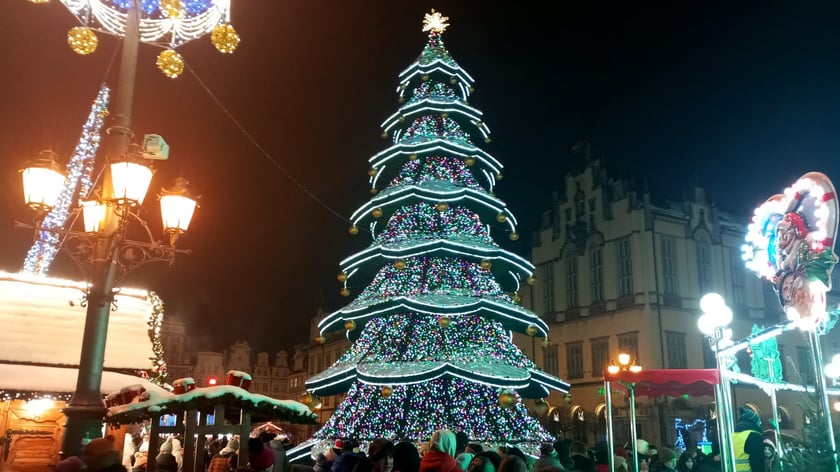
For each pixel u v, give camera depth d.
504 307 16.14
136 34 7.90
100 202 7.39
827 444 6.13
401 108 19.42
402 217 17.73
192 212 8.27
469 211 18.05
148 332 14.38
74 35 8.77
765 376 11.58
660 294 37.19
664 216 38.94
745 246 8.20
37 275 13.59
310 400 16.78
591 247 41.38
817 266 6.90
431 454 6.03
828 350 41.25
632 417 12.31
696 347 37.25
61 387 11.55
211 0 9.59
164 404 7.66
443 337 15.95
